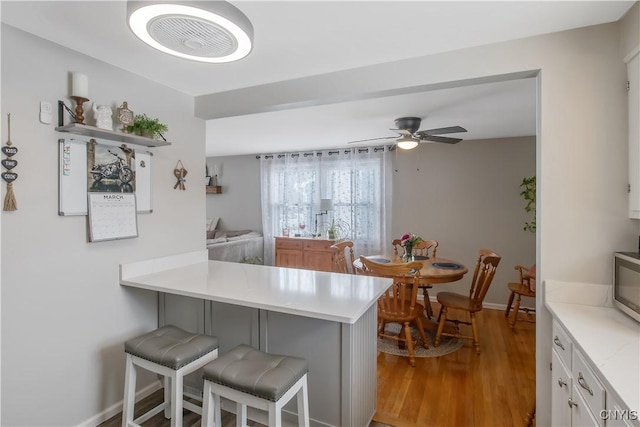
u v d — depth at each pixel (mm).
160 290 2090
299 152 5891
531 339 3547
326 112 3314
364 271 3430
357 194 5398
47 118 1809
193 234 2758
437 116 3434
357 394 1949
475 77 1906
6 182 1652
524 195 4508
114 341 2191
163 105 2480
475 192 4773
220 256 4992
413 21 1647
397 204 5188
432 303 4875
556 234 1791
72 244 1941
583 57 1722
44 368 1830
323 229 5695
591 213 1733
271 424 1405
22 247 1723
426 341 3316
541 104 1791
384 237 5191
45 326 1828
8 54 1659
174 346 1784
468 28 1718
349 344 1858
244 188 6457
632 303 1524
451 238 4902
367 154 5344
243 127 3975
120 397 2230
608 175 1703
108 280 2150
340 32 1746
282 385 1429
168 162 2529
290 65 2146
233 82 2441
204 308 2340
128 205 2223
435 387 2594
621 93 1669
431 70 2004
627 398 976
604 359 1222
